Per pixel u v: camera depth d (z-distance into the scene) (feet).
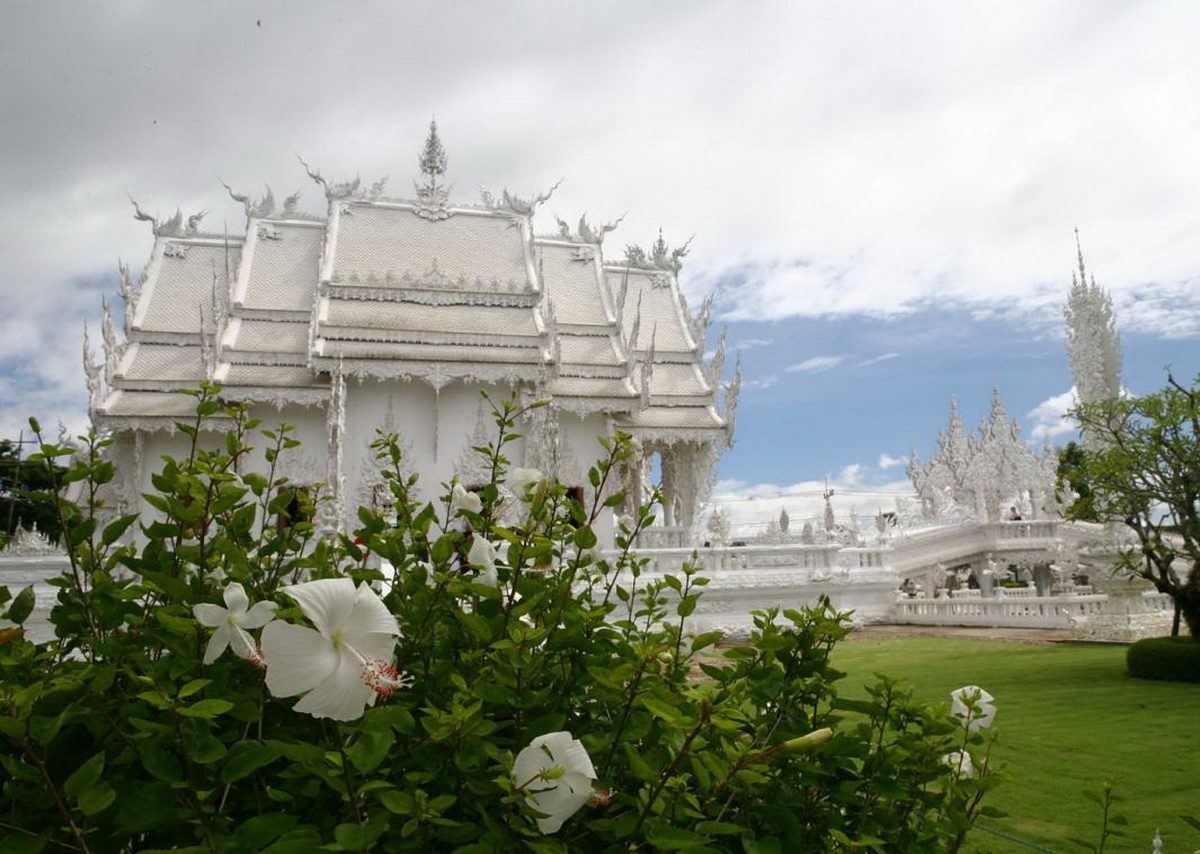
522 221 120.98
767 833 9.19
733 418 115.03
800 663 10.58
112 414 92.17
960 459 175.94
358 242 111.65
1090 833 23.40
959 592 112.47
